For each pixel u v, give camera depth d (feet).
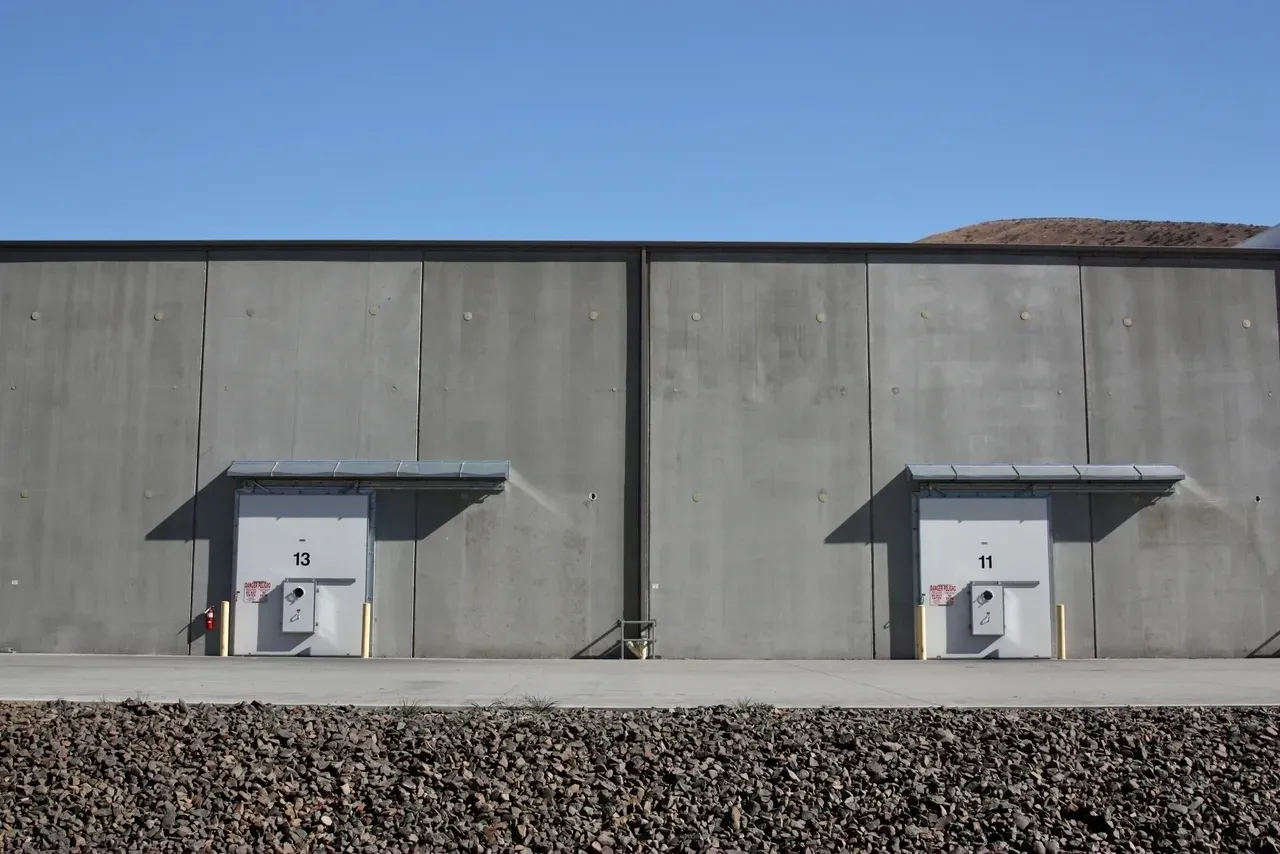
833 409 74.13
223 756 34.68
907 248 75.15
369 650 71.46
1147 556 73.92
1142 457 74.69
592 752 35.91
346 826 29.73
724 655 71.92
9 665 63.57
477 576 72.33
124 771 33.01
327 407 73.51
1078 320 75.56
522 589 72.33
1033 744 37.68
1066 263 76.02
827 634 72.49
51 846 27.94
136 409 73.41
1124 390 75.25
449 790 32.37
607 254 75.00
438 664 66.90
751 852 28.58
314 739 36.96
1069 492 73.87
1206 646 73.41
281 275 74.49
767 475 73.46
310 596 71.26
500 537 72.64
